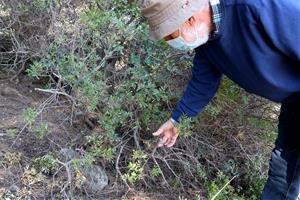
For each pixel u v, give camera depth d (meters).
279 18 1.95
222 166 3.10
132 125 2.80
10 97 3.13
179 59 2.85
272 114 3.14
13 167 2.67
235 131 3.11
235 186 3.13
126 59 2.83
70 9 2.88
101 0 2.73
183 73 2.90
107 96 2.77
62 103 2.95
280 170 2.70
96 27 2.67
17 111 3.01
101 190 2.72
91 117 2.93
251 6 1.94
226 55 2.12
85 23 2.63
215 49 2.15
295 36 1.96
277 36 1.97
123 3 2.78
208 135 3.08
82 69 2.61
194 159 2.98
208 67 2.40
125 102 2.76
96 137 2.77
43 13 2.97
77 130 2.92
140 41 2.76
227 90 2.98
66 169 2.60
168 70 2.81
